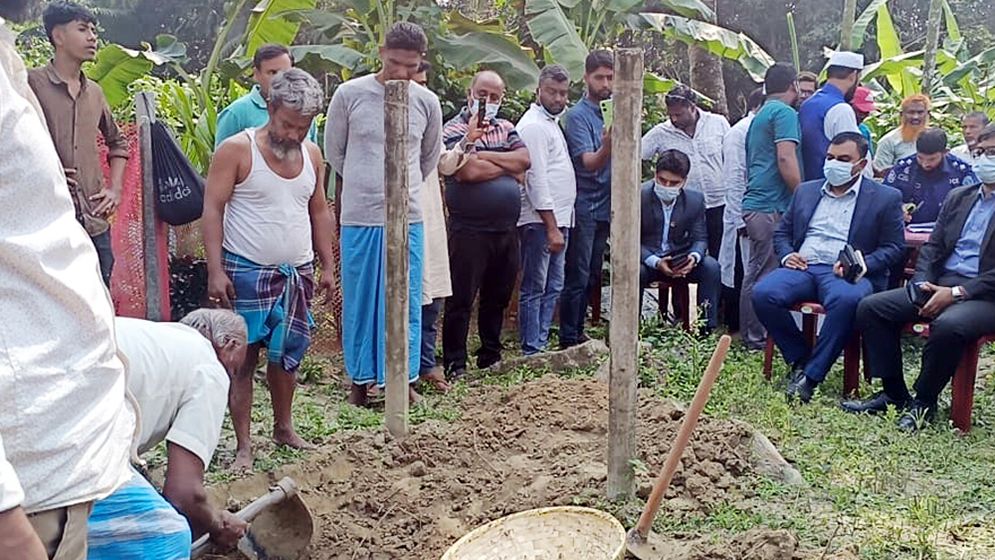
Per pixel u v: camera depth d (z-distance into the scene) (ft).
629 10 32.83
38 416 5.73
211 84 33.47
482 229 22.39
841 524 13.70
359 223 19.51
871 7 39.65
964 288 20.20
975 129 30.27
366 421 18.75
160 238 19.42
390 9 30.12
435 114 19.79
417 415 19.26
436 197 21.72
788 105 25.98
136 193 20.49
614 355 13.99
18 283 5.67
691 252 26.89
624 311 13.84
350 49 30.01
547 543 12.08
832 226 22.97
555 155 23.67
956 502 15.21
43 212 5.77
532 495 14.84
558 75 23.30
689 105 28.37
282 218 15.83
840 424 19.40
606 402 18.72
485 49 30.27
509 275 23.22
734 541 12.81
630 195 13.53
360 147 19.33
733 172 27.73
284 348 16.21
